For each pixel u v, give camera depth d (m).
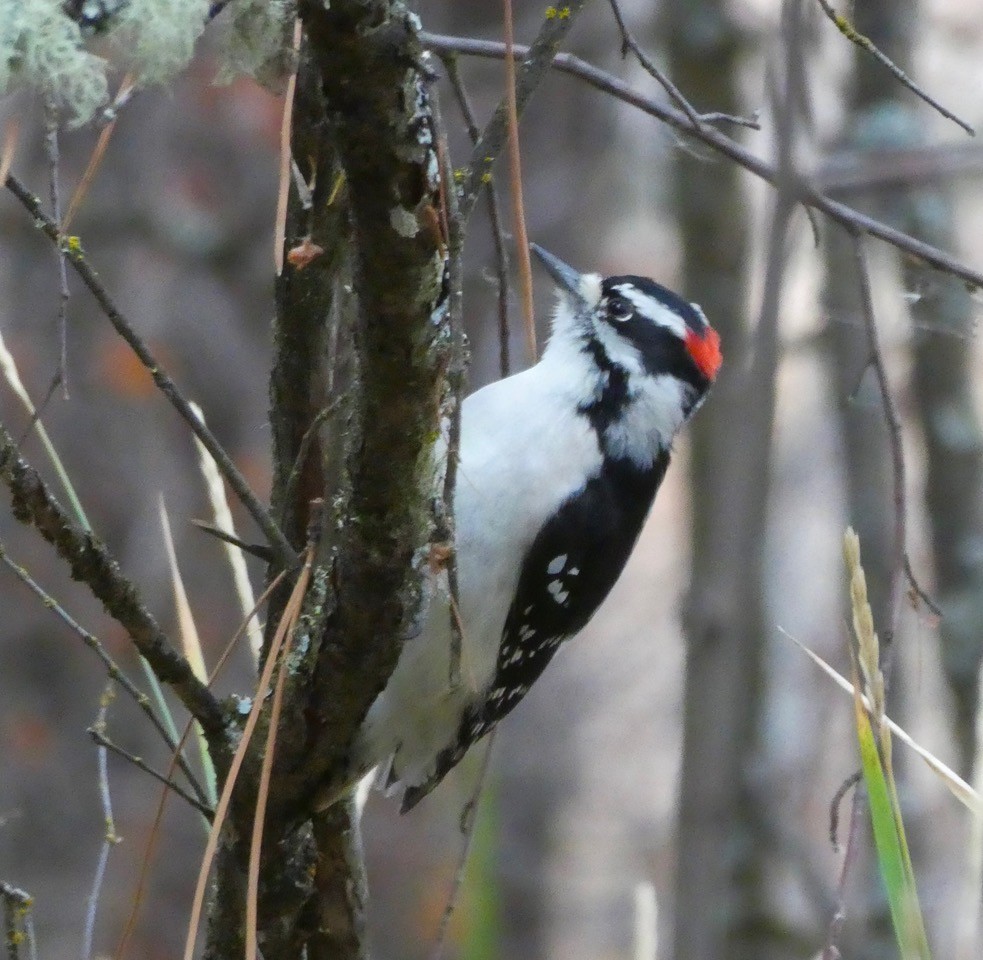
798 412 17.80
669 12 12.23
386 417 4.55
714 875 3.51
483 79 15.45
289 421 6.10
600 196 16.30
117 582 5.26
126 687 5.68
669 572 19.78
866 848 11.24
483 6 15.80
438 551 4.95
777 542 16.58
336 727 5.36
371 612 4.99
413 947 15.98
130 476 15.81
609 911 18.33
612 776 18.75
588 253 16.25
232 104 16.09
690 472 11.09
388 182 4.04
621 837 18.55
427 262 4.22
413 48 3.88
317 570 5.42
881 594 11.31
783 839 12.05
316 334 5.95
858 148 10.68
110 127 5.57
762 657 12.27
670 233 14.94
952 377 11.41
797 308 12.22
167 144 16.22
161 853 15.58
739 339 11.50
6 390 15.54
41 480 5.06
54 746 15.47
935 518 11.44
